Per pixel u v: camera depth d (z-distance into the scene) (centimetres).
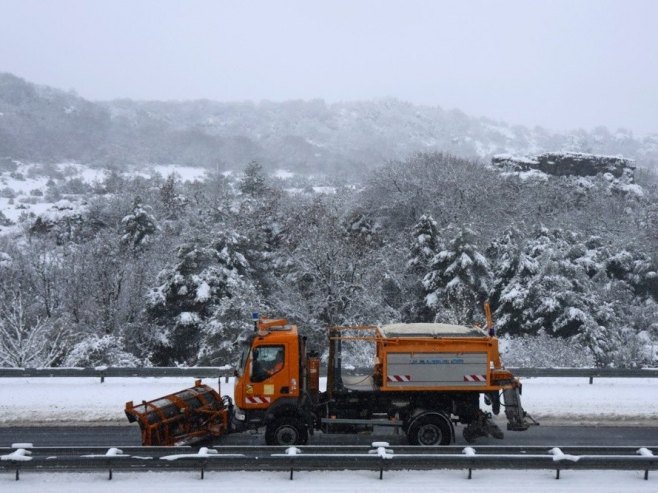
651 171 10619
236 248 3838
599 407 1995
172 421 1518
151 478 1370
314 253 3591
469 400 1588
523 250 4209
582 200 6322
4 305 3409
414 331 1614
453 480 1362
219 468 1373
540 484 1338
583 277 3944
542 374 2305
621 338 3844
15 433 1731
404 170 5725
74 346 3067
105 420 1853
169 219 6141
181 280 3494
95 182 9206
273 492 1279
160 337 3528
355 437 1680
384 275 3931
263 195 5925
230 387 2183
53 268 3931
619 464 1359
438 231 4347
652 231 4912
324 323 3525
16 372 2272
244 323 3095
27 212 7456
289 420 1541
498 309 3944
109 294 3709
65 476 1378
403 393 1573
